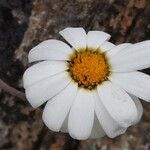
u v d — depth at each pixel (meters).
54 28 0.18
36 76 0.14
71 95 0.15
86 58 0.15
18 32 0.18
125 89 0.15
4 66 0.18
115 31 0.19
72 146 0.21
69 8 0.18
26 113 0.19
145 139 0.21
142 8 0.19
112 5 0.18
